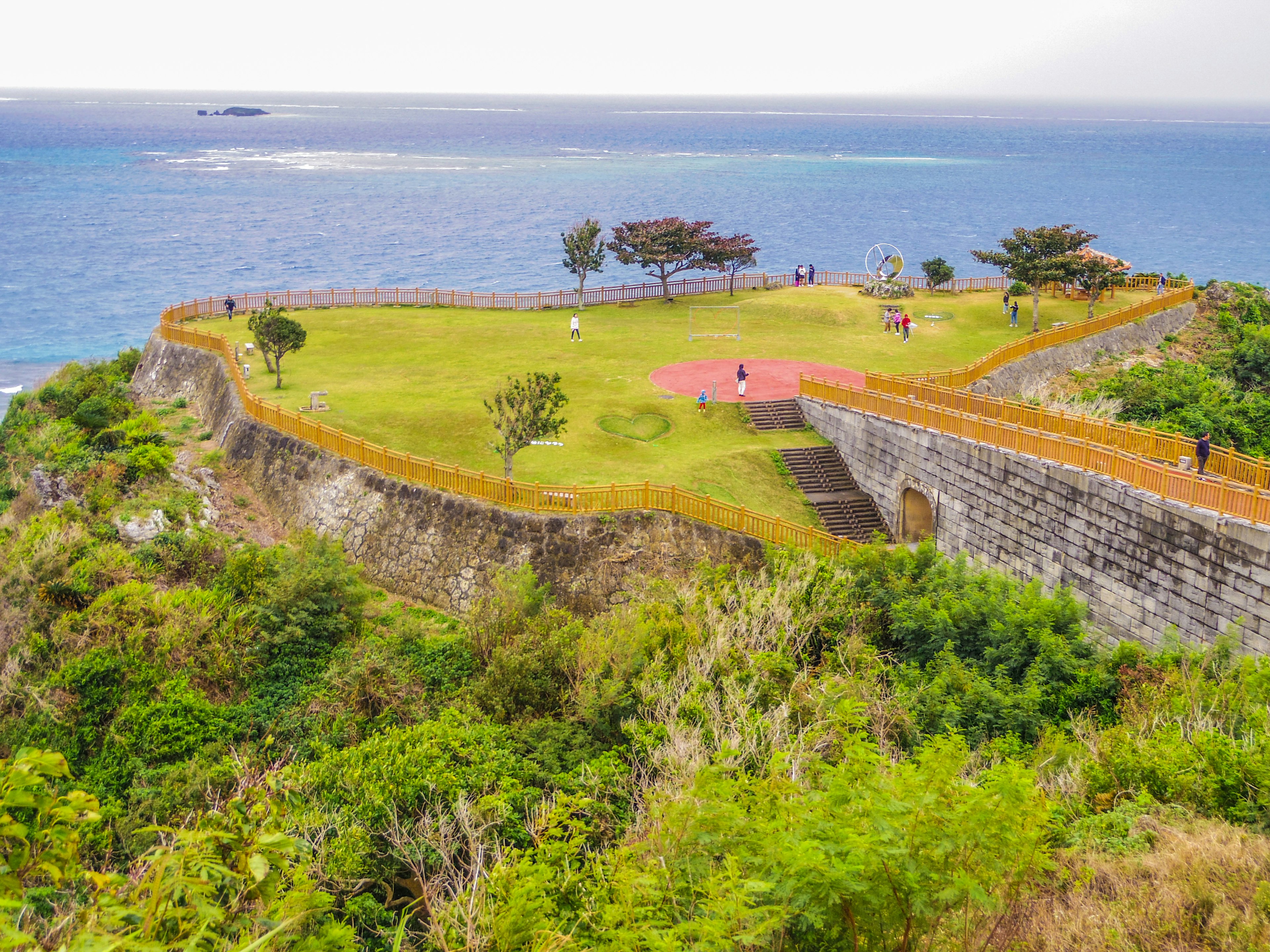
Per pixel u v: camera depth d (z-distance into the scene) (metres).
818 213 194.12
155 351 65.56
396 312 74.06
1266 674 25.94
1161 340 71.50
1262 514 28.30
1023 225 179.75
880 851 13.29
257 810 21.67
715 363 59.16
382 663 33.28
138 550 39.78
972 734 28.11
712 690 29.02
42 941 9.92
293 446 45.97
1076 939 16.03
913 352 62.81
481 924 17.59
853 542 40.47
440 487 40.56
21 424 59.03
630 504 38.84
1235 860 17.81
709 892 13.83
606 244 80.06
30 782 8.47
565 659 31.86
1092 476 33.56
